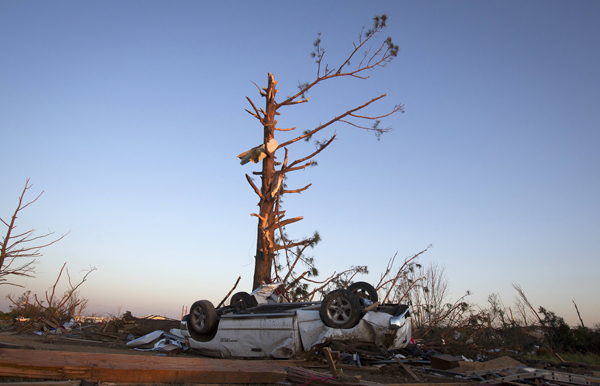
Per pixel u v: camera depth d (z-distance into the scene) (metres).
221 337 8.14
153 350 9.18
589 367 8.82
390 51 15.93
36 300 14.21
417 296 14.71
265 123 15.49
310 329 7.22
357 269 14.48
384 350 7.79
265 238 13.99
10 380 3.87
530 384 5.84
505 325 16.94
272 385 5.29
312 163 14.89
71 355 4.78
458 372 7.01
